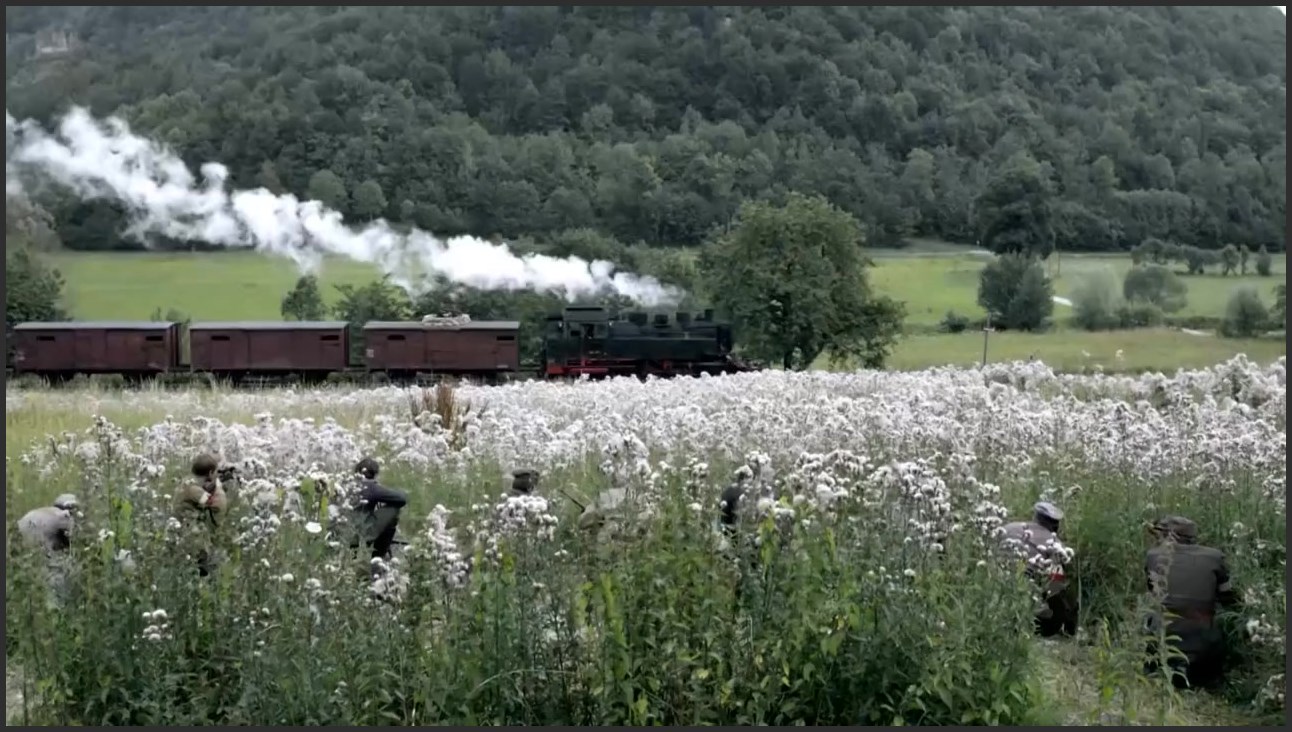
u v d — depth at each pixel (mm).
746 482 9492
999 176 92250
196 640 8898
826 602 8750
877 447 15203
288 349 46094
